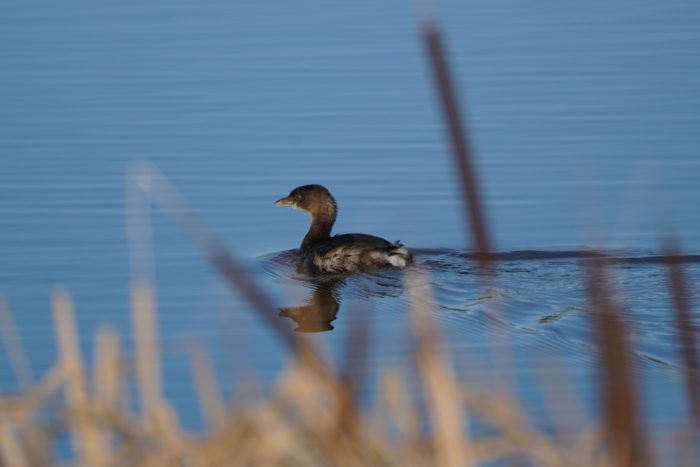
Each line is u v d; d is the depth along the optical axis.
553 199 18.12
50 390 6.59
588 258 4.30
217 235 17.33
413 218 17.75
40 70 26.61
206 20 31.78
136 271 15.13
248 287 4.06
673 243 4.58
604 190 18.48
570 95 24.23
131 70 26.64
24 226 17.03
